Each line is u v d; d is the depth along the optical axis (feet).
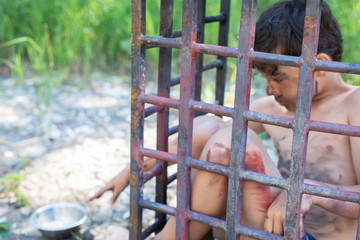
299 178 3.37
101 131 9.45
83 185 7.31
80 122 9.84
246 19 3.25
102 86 12.08
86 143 8.84
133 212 4.27
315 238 4.57
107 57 13.67
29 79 12.35
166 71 4.30
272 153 8.34
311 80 3.17
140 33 3.70
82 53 13.48
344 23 11.61
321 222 4.51
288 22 4.21
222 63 5.28
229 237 3.81
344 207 3.93
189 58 3.54
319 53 4.26
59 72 12.76
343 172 4.31
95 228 6.23
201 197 3.99
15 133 9.21
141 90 3.85
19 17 13.75
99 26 13.44
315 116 4.51
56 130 9.39
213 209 4.05
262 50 4.34
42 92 11.43
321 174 4.39
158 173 4.53
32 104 10.73
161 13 4.05
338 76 4.52
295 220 3.48
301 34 4.17
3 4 13.57
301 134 3.28
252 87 11.69
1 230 6.05
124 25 13.30
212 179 3.92
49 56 13.14
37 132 9.29
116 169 7.88
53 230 5.75
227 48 3.39
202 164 3.75
